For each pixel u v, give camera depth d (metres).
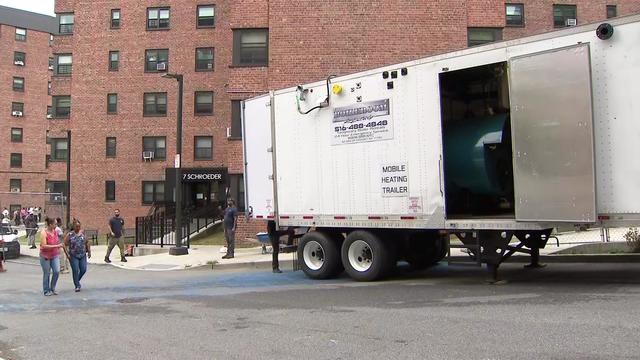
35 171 66.81
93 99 37.62
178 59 36.81
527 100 8.91
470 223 9.70
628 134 8.04
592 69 8.35
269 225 13.62
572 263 12.41
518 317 7.09
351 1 23.72
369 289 10.18
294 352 6.15
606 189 8.22
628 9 31.52
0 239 17.84
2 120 64.69
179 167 19.47
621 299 7.78
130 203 36.78
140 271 16.14
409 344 6.17
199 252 19.72
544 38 8.77
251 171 13.61
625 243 13.23
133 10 37.53
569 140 8.44
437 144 10.10
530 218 8.86
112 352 6.61
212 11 36.66
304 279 12.37
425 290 9.67
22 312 9.64
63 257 16.66
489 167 10.22
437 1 23.97
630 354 5.35
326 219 11.79
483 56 9.50
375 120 10.99
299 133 12.38
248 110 13.70
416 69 10.42
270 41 23.53
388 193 10.76
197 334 7.30
